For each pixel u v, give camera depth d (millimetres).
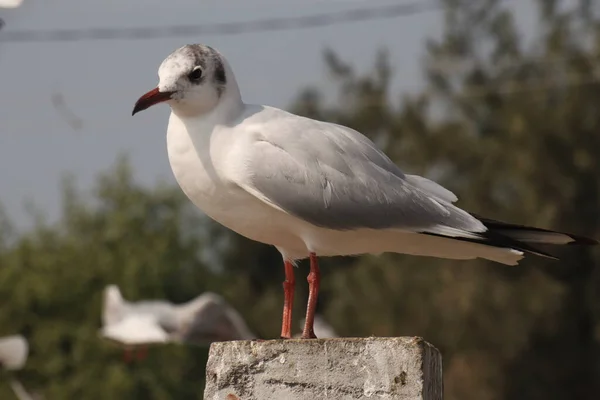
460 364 19984
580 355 20344
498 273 20469
